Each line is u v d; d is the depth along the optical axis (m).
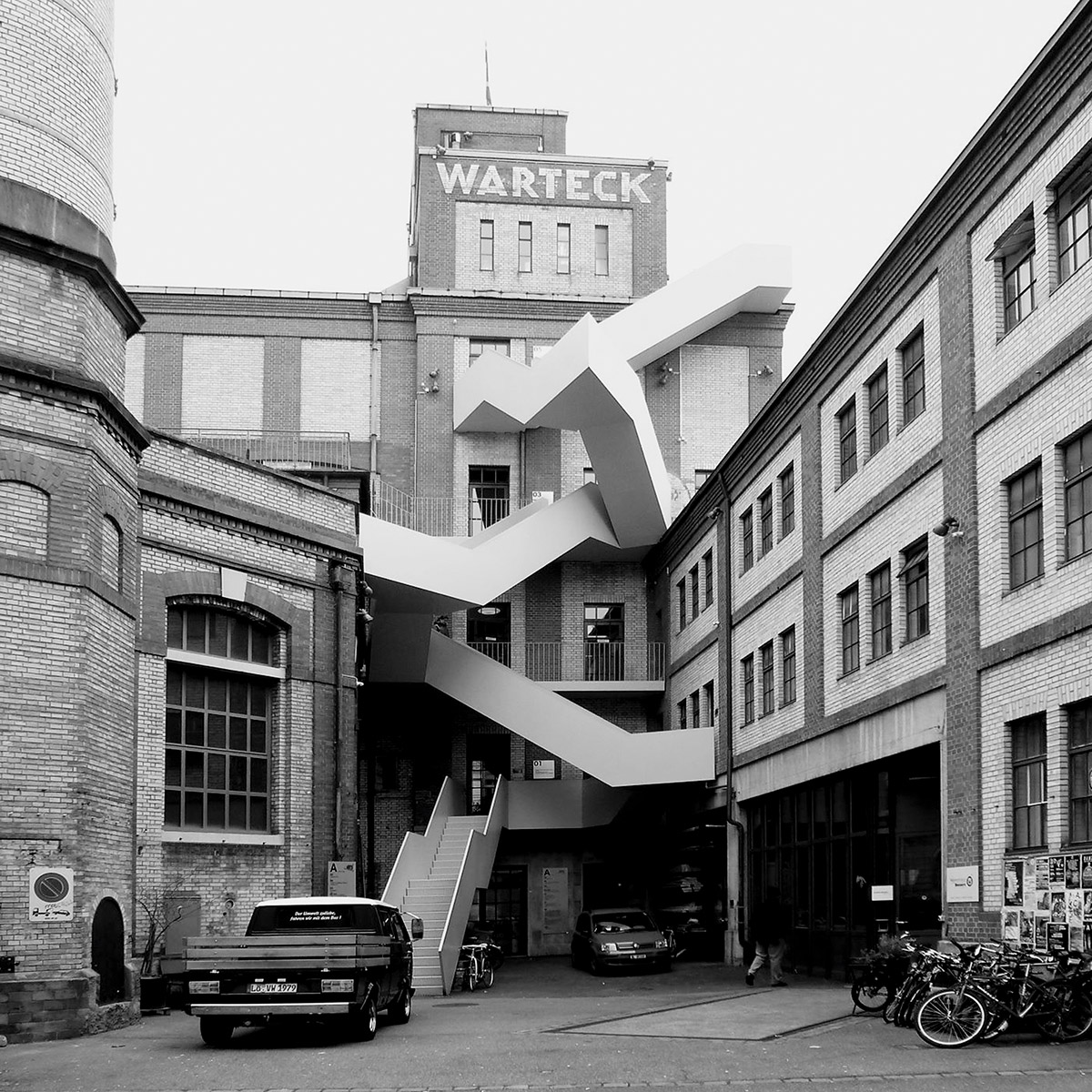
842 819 25.03
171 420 41.00
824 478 26.05
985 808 18.27
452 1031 16.97
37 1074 13.34
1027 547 17.64
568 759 34.44
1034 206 17.52
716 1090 11.65
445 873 29.22
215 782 22.55
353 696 25.27
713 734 33.91
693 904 36.28
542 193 43.28
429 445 41.12
